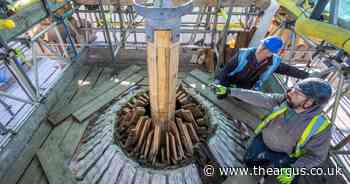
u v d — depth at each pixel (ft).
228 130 11.92
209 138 10.78
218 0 14.40
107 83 16.01
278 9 15.12
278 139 7.39
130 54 18.58
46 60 20.94
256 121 12.92
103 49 18.71
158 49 6.93
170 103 9.07
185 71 17.95
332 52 10.22
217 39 19.16
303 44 16.47
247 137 12.14
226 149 10.84
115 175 9.66
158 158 10.19
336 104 8.92
